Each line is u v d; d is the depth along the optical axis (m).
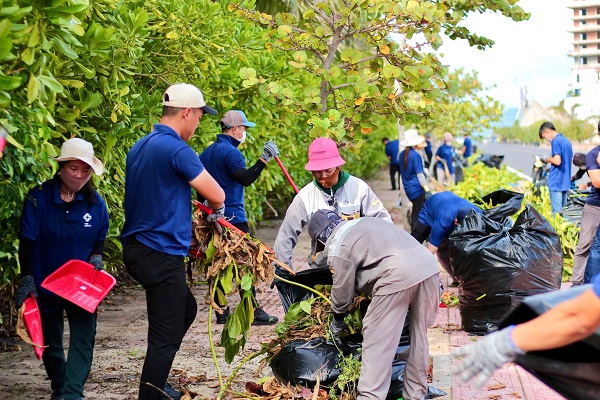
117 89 7.30
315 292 5.72
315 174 6.20
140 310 9.02
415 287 5.12
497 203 9.88
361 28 8.16
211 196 5.22
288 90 8.04
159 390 5.16
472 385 6.08
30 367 6.67
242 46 9.36
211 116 10.60
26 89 4.89
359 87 7.91
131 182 5.21
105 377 6.39
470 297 7.73
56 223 5.29
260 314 8.27
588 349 3.02
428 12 7.76
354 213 6.28
